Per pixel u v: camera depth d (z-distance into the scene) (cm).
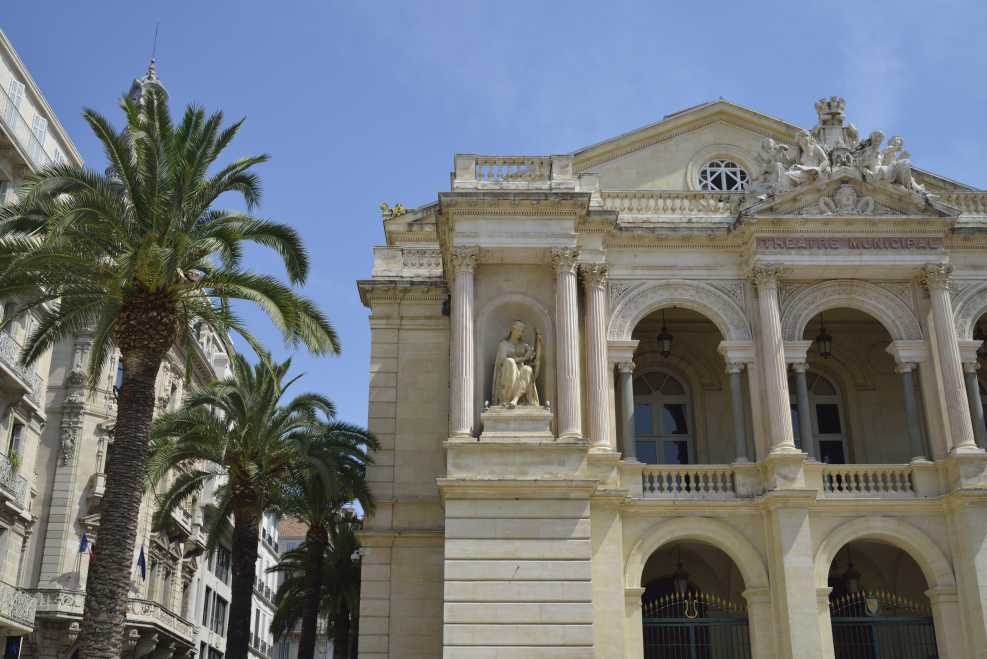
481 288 3080
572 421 2886
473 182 3177
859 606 3253
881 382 3600
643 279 3228
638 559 2911
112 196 2420
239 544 3284
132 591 5247
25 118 4406
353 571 5091
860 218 3166
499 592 2662
